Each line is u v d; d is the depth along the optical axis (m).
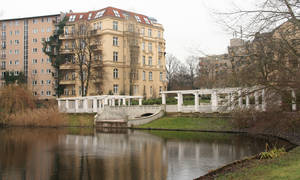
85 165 19.20
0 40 81.38
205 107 41.00
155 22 78.94
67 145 27.94
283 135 26.56
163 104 45.38
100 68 60.22
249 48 16.75
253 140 27.72
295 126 21.56
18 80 69.38
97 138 32.75
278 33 16.39
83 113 52.12
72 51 60.81
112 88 61.59
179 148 24.80
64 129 43.72
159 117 44.03
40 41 77.38
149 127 40.94
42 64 76.81
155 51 71.19
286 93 17.77
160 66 72.56
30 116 47.78
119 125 44.41
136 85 65.94
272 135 28.73
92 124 47.69
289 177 10.23
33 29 78.31
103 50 61.94
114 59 62.81
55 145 28.03
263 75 16.94
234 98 17.83
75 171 17.69
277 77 16.95
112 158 21.30
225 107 18.55
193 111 42.44
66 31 67.00
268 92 18.06
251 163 14.88
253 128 27.50
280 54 16.62
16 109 49.00
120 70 63.50
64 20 67.06
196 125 38.03
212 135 32.41
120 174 16.70
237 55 17.12
